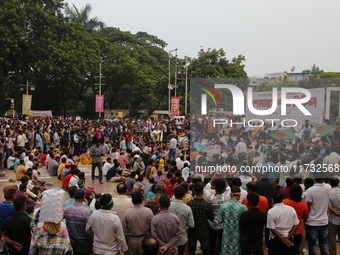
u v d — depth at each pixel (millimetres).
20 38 34062
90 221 5121
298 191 5770
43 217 4625
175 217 5195
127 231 5363
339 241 6926
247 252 5465
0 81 36625
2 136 15266
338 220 6527
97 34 49844
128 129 25812
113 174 13602
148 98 47875
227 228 5609
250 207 5641
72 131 20453
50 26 37500
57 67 36000
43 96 43312
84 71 40188
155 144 19328
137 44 57594
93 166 13391
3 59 32750
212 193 6730
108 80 47875
